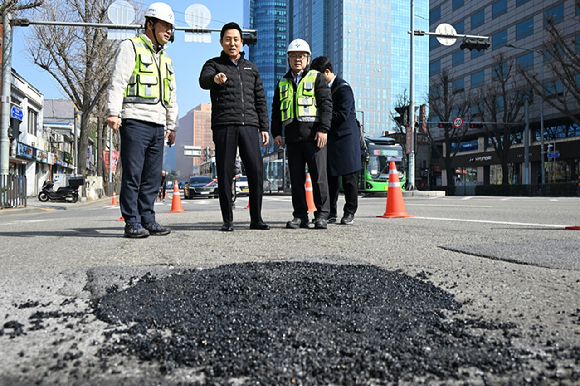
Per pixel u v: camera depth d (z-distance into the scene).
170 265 2.92
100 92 24.81
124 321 1.64
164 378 1.19
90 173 53.59
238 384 1.16
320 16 126.12
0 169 13.98
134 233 4.54
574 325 1.65
